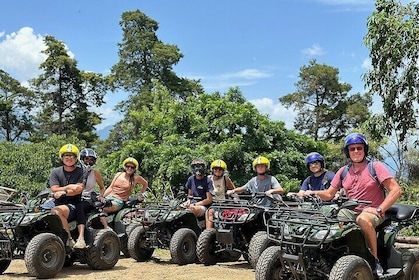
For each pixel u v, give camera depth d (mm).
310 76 41250
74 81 40688
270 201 8797
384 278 6270
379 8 13203
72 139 26062
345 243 6320
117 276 8578
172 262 10031
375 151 20906
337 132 41125
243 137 17547
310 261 6203
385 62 12828
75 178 8828
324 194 6844
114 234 9406
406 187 17203
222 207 8977
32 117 42875
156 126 19984
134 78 41094
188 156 17109
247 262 10031
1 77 41969
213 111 18359
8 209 8656
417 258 6734
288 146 18234
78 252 9211
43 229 8719
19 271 9141
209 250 9602
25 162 20078
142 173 18703
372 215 6148
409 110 13055
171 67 41812
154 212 10086
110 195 10695
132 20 41969
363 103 40875
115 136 38125
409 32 12492
